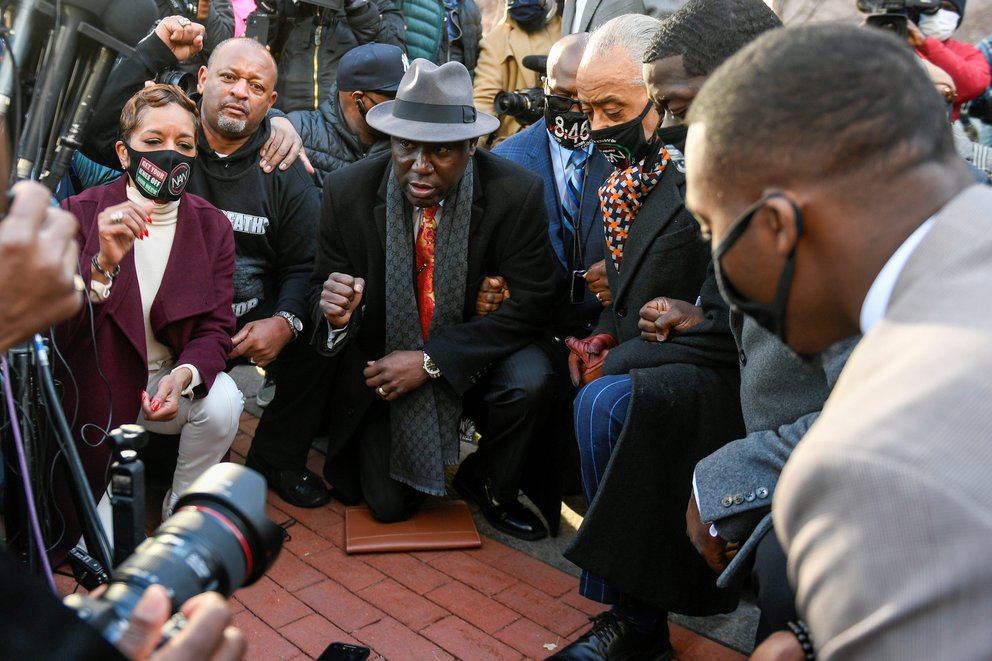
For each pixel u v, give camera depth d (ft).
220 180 10.34
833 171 3.05
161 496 10.44
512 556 9.91
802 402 6.13
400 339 9.91
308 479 10.87
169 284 8.79
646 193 8.77
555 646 8.32
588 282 10.06
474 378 9.81
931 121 3.09
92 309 7.71
